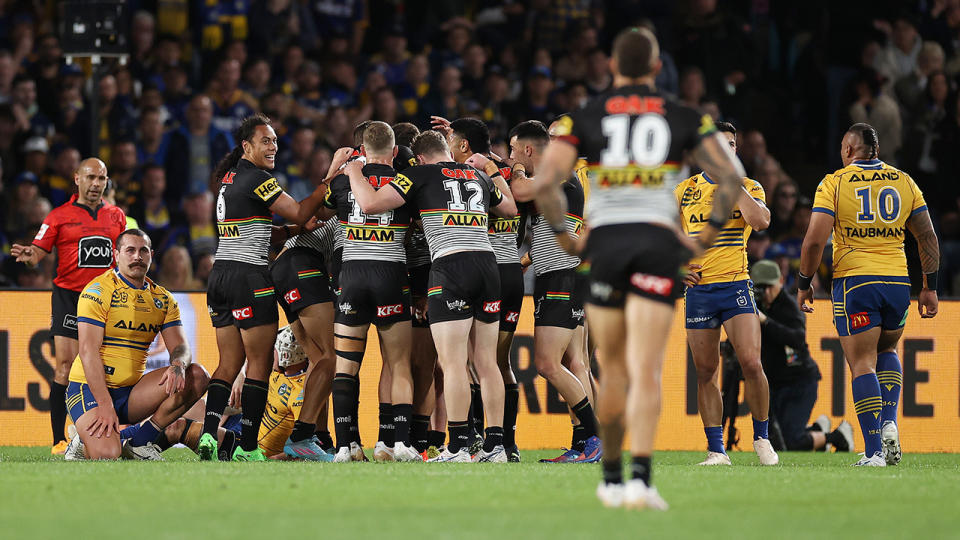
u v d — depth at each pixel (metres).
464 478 19.45
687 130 15.15
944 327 35.03
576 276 26.14
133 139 49.25
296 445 26.62
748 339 26.11
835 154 54.59
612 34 58.88
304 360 28.11
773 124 56.09
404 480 19.00
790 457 31.36
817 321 35.00
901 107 54.88
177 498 16.38
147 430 26.31
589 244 15.12
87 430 25.72
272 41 55.38
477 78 54.56
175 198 48.34
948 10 58.31
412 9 59.56
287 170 49.81
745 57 56.88
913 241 46.06
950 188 53.41
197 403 28.81
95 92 38.12
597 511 14.93
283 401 27.89
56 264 30.34
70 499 16.23
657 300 14.69
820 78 56.81
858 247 26.02
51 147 49.69
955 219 50.19
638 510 14.91
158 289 26.92
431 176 24.69
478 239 24.77
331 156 50.06
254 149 26.25
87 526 13.63
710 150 15.14
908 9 57.78
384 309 25.17
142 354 26.88
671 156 15.09
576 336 27.27
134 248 26.41
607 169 15.09
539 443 34.28
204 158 49.09
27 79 50.34
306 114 52.62
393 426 26.48
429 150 25.11
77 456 26.52
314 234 27.41
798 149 56.50
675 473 21.48
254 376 25.73
